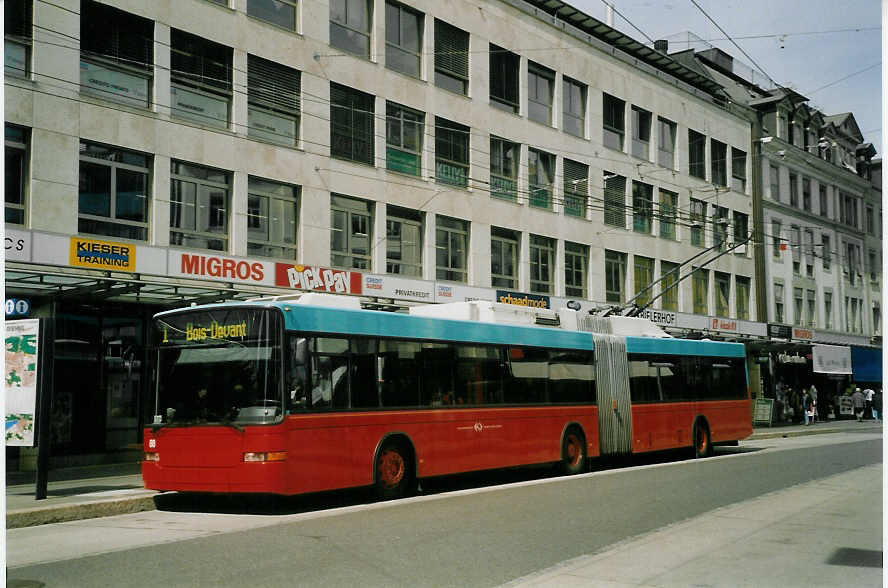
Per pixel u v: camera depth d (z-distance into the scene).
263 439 11.80
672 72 40.47
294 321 12.35
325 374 12.68
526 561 8.16
